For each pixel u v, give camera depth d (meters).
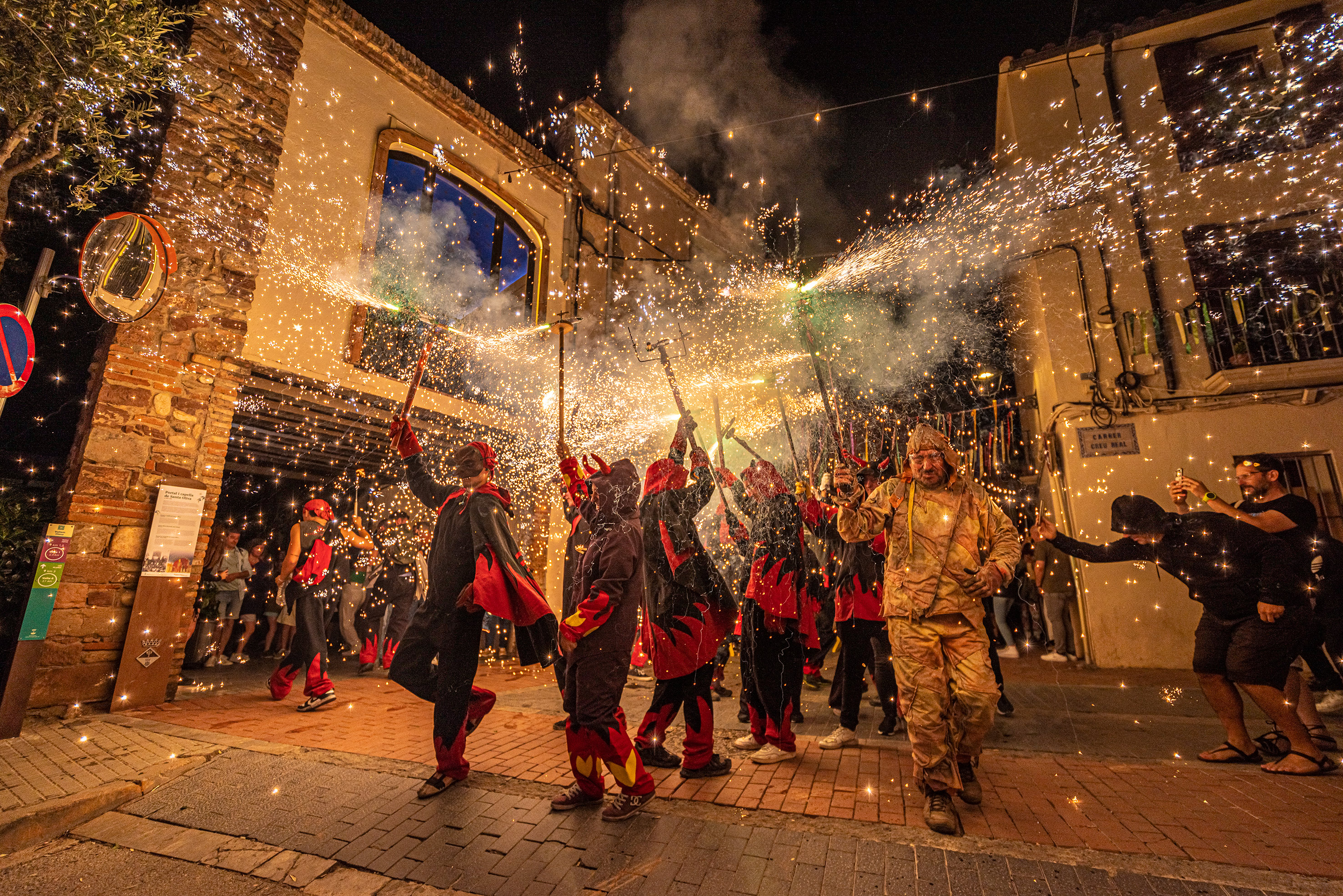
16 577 4.87
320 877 2.44
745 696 3.97
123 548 5.27
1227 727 3.51
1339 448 7.92
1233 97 9.07
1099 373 9.05
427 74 8.53
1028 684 6.67
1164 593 8.19
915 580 2.93
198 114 6.17
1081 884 2.12
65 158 4.53
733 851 2.45
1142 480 8.60
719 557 6.32
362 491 9.59
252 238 6.50
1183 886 2.09
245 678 6.68
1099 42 9.76
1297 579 3.31
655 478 3.55
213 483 5.91
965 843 2.43
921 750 2.69
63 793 3.10
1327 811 2.68
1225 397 8.45
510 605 3.15
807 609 3.68
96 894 2.39
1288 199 8.58
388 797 3.07
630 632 2.99
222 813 2.98
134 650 5.14
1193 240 8.95
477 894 2.28
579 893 2.25
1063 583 9.01
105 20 4.30
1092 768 3.35
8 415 5.77
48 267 4.34
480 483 3.51
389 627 7.53
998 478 11.00
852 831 2.56
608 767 2.81
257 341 6.50
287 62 7.04
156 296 4.63
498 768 3.47
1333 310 8.09
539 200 10.20
